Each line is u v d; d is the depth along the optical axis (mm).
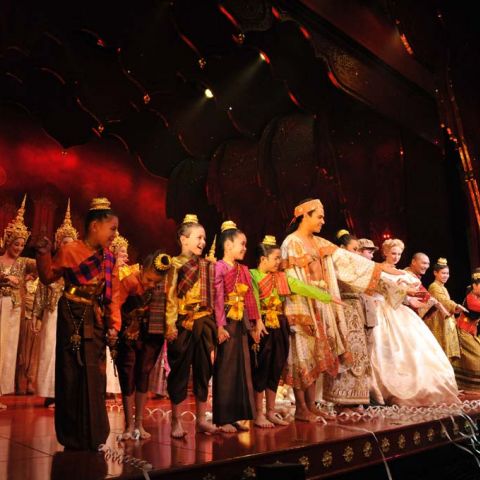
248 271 3740
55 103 10852
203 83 10414
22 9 8258
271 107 11297
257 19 7348
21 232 5195
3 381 5082
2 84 10352
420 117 9367
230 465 2545
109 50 10508
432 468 4000
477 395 6438
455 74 8117
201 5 8039
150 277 3100
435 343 5508
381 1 8320
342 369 4453
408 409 4625
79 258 2941
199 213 13242
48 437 3229
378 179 9625
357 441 3279
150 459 2512
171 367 3312
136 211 12391
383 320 5398
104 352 2992
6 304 5055
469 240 9125
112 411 4910
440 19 7949
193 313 3355
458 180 9578
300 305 4074
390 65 8773
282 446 2867
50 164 11078
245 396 3461
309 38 7680
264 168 11641
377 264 4520
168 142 12750
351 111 9578
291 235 4500
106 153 12031
